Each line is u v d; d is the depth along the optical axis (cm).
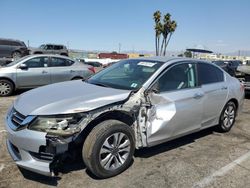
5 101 833
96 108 347
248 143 520
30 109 344
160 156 441
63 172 375
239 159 443
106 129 349
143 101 390
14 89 935
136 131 393
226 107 558
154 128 404
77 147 369
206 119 505
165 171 391
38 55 965
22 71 927
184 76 465
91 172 363
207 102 493
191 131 475
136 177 371
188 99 450
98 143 345
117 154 369
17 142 339
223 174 391
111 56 5672
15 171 373
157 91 410
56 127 327
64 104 345
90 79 483
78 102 349
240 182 371
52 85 450
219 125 559
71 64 1022
